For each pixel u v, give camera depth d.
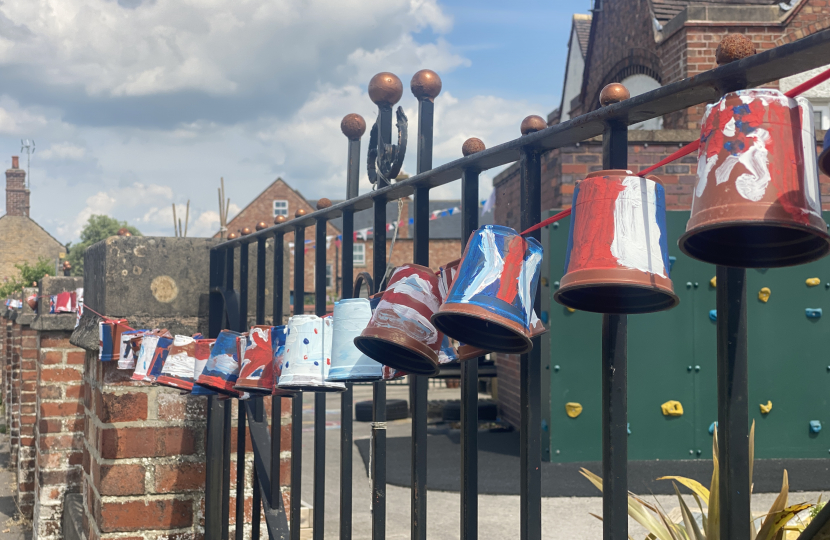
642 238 1.03
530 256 1.23
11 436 10.29
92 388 3.44
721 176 0.89
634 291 1.14
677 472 6.44
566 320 7.22
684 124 9.07
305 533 3.54
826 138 0.87
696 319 7.09
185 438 3.10
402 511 5.84
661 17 10.52
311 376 1.91
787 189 0.87
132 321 3.11
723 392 0.97
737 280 0.98
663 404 7.01
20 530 7.43
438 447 8.47
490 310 1.16
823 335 7.15
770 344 7.11
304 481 7.19
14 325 10.35
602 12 12.75
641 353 7.04
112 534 3.01
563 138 1.25
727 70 0.93
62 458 6.04
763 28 9.24
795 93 0.90
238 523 2.94
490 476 6.65
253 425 2.98
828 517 0.86
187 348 2.71
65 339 6.16
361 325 1.68
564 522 5.12
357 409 12.22
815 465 6.68
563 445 7.11
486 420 10.73
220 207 11.04
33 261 52.09
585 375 7.18
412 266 1.43
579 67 15.02
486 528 5.03
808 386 7.11
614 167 1.14
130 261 3.13
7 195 52.81
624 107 1.08
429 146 1.72
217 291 3.09
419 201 1.71
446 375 10.74
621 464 1.12
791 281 7.16
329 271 36.28
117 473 3.02
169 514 3.07
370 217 37.34
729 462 0.95
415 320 1.38
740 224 0.86
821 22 9.22
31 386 7.92
